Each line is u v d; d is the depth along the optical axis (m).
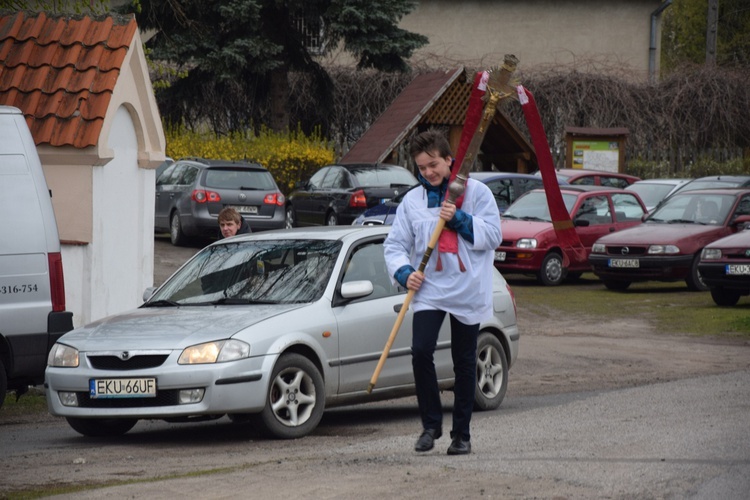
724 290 43.50
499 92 15.52
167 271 47.44
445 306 15.98
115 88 30.09
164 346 19.08
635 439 17.22
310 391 20.03
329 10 71.38
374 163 61.94
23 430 22.09
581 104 84.69
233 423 22.58
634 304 44.47
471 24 97.62
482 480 14.30
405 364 21.95
